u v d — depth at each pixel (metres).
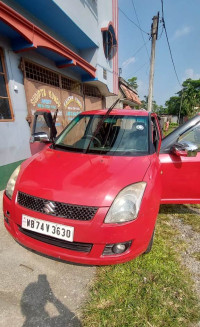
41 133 2.69
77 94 7.28
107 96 11.27
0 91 3.74
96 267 1.90
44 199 1.56
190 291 1.67
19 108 4.13
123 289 1.66
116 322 1.39
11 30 3.49
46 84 5.14
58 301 1.56
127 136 2.46
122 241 1.51
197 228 2.61
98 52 7.77
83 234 1.47
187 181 2.40
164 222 2.73
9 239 2.24
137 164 1.94
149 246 1.95
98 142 2.42
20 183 1.75
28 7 4.56
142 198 1.60
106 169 1.81
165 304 1.54
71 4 5.34
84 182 1.61
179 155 2.30
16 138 4.04
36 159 2.12
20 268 1.86
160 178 2.00
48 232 1.54
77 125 2.81
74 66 6.23
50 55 5.04
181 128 2.60
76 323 1.40
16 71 4.04
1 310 1.47
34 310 1.48
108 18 8.71
